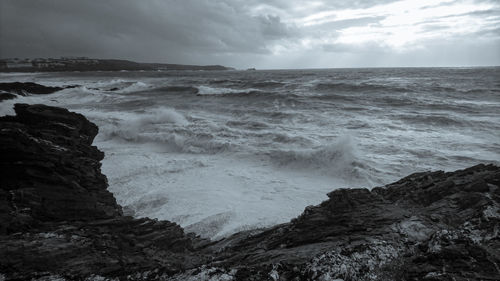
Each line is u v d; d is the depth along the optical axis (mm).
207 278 4902
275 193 12055
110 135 21469
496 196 6703
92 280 5012
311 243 6262
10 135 10211
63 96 40844
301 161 14938
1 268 5160
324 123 21750
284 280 4859
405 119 22172
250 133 19094
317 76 78000
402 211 6926
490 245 4992
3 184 8992
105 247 6281
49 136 12633
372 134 18781
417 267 4805
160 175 14039
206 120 23609
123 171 14352
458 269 4570
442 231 5469
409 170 13555
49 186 9258
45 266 5363
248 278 4875
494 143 16422
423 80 53906
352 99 31516
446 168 13547
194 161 15750
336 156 14531
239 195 11883
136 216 10367
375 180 12984
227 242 7793
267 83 50750
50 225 7461
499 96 31875
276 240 6855
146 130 21141
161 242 7398
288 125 21578
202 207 10844
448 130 19297
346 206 7570
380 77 66562
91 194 10117
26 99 34781
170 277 5070
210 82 60344
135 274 5234
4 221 6996
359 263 5016
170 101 35125
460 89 36562
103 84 60438
